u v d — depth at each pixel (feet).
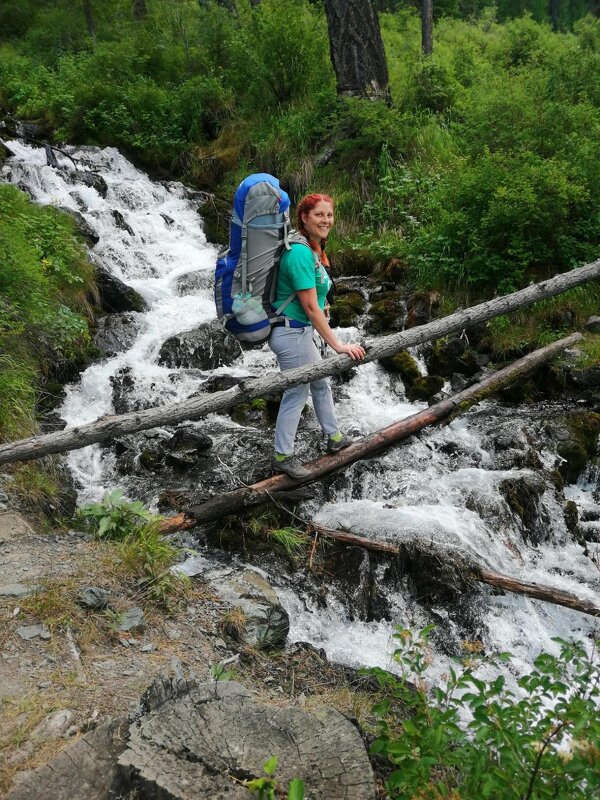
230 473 17.57
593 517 17.04
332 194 31.76
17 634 10.36
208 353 23.88
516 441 18.06
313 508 16.21
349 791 7.18
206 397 14.39
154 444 19.22
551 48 48.11
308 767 7.45
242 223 13.07
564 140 26.17
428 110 35.22
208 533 15.28
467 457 17.92
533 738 7.32
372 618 14.05
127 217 31.91
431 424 18.70
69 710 8.86
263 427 20.30
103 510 14.08
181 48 46.70
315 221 13.51
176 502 16.29
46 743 8.26
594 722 7.07
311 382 14.83
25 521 14.35
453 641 13.57
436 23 71.36
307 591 14.33
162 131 39.88
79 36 60.49
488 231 24.56
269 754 7.60
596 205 24.09
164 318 25.93
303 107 37.50
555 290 19.06
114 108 40.65
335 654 13.01
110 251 29.35
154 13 58.44
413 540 14.56
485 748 8.02
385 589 14.39
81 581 11.94
